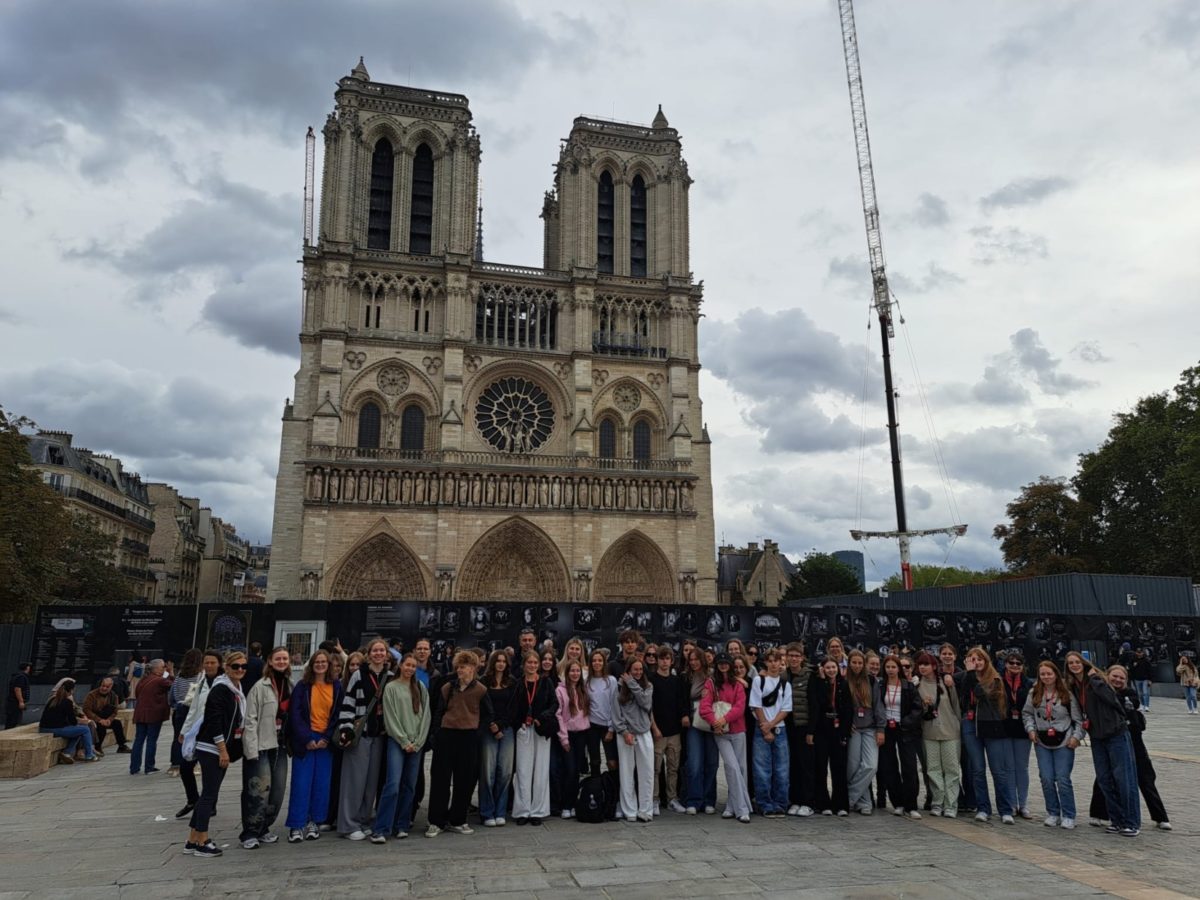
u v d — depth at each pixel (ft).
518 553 298.56
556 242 390.63
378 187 322.55
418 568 283.59
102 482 393.70
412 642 165.58
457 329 307.58
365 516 280.92
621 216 342.64
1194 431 261.03
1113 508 316.19
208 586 532.32
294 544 283.18
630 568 307.58
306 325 297.94
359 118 315.58
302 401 293.02
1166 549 294.05
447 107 325.21
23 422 216.13
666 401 325.83
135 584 423.64
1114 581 217.97
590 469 301.43
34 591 210.59
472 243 318.24
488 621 171.01
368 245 316.19
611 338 325.83
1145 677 158.40
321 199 304.09
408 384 303.27
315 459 278.26
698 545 317.63
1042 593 223.71
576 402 313.12
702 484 322.55
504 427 312.29
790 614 182.60
